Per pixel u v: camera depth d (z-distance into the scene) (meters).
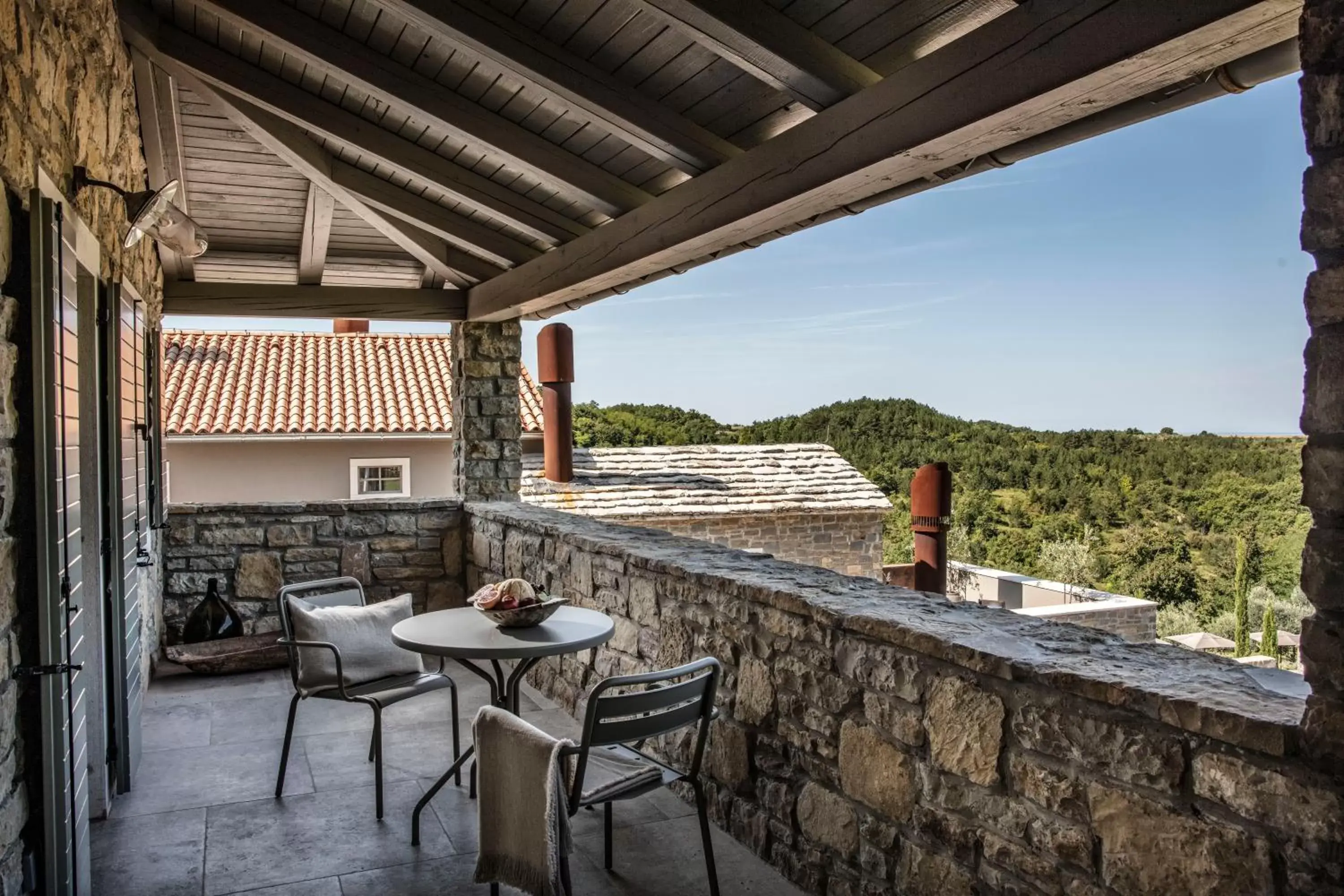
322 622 3.78
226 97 4.55
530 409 12.18
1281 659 10.32
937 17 2.79
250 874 3.05
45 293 2.32
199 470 11.32
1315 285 1.54
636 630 4.00
